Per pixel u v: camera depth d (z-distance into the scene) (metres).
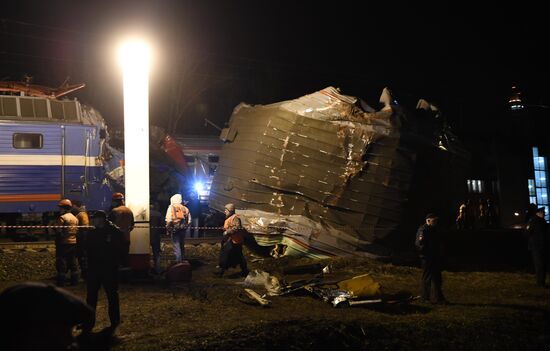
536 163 33.84
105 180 17.91
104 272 7.62
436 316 8.98
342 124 14.94
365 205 14.66
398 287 11.69
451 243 18.19
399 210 14.62
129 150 11.52
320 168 15.07
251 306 9.32
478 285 12.39
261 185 15.79
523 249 18.72
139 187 11.53
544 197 33.88
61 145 17.30
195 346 6.62
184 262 11.69
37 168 16.92
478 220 26.00
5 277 11.61
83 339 6.97
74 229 10.93
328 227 14.64
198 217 20.12
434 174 15.24
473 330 8.32
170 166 21.38
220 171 18.16
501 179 32.19
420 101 16.70
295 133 15.46
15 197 16.59
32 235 17.11
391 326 8.07
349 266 13.68
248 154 16.41
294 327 7.54
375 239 14.53
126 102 11.48
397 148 14.69
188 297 9.83
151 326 7.77
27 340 1.93
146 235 11.53
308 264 13.53
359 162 14.73
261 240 15.15
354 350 7.23
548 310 9.78
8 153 16.62
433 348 7.55
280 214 15.23
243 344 6.82
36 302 1.94
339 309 9.31
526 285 12.54
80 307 2.02
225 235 12.27
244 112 17.77
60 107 17.55
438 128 15.73
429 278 10.20
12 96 16.95
